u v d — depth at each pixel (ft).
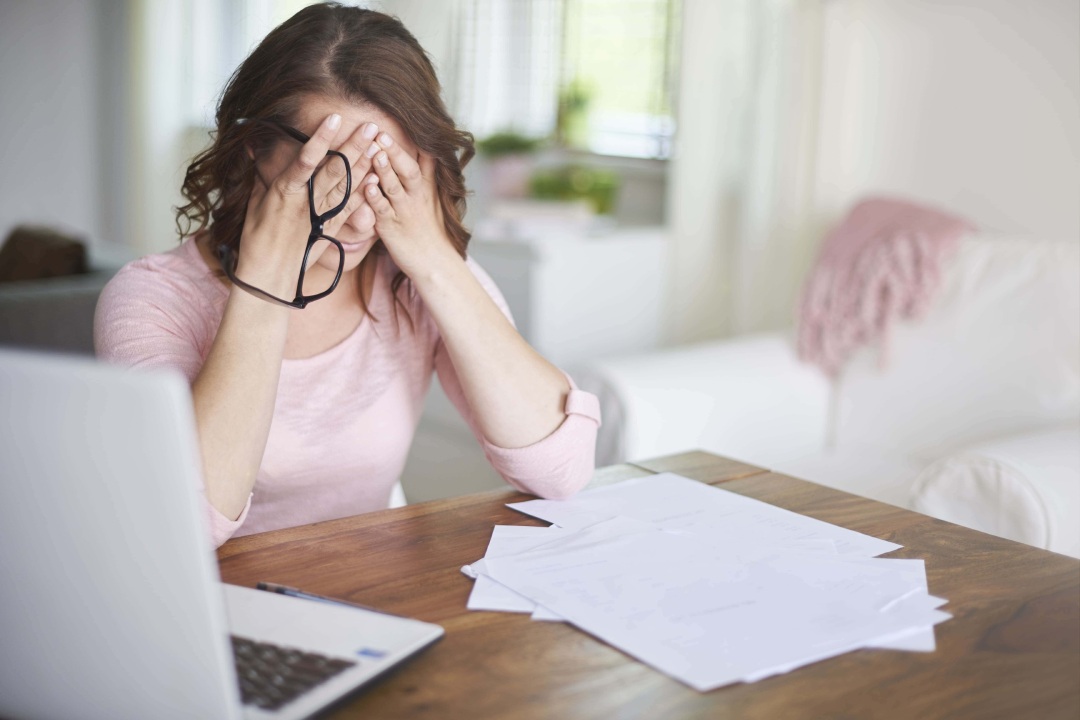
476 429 3.70
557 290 9.08
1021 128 7.37
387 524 3.21
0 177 14.82
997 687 2.28
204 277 3.64
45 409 1.76
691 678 2.25
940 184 7.91
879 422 7.11
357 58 3.23
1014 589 2.83
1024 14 7.25
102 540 1.82
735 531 3.18
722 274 9.61
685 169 9.50
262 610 2.45
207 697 1.89
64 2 14.29
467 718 2.08
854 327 7.16
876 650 2.43
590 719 2.10
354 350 3.81
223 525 2.98
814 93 8.63
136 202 14.79
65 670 1.96
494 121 12.30
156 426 1.71
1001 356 6.49
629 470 3.85
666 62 10.96
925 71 7.89
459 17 11.85
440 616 2.55
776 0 8.63
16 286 8.37
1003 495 4.80
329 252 3.44
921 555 3.06
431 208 3.47
